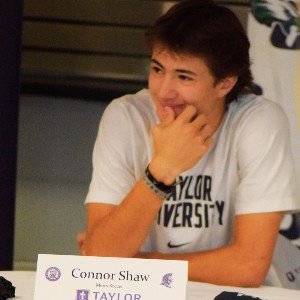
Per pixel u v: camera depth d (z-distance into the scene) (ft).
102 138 21.30
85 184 32.50
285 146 20.48
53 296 12.88
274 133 20.29
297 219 23.72
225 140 20.40
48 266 12.95
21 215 32.60
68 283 12.91
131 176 21.12
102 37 30.66
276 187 19.95
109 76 31.30
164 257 19.51
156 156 19.67
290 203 19.98
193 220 20.25
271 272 23.70
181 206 20.29
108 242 19.67
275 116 20.57
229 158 20.39
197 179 20.34
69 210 32.60
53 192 32.68
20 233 32.55
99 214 20.65
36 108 32.42
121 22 30.25
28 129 32.55
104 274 12.88
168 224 20.30
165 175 19.54
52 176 32.60
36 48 31.12
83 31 30.60
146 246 20.67
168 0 29.60
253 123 20.29
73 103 32.30
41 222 32.65
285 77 23.99
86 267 12.92
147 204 19.63
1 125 24.75
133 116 21.33
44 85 31.99
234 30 19.44
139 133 21.18
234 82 19.98
